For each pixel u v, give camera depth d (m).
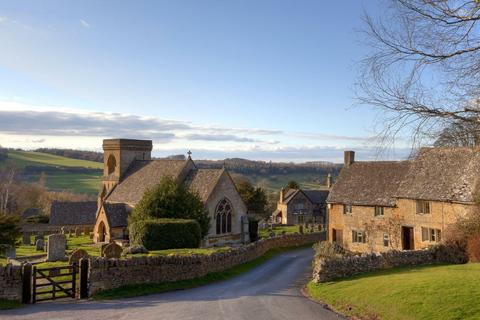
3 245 39.00
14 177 119.50
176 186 46.69
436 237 37.12
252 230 58.16
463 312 14.23
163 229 39.91
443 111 11.36
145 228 39.44
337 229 48.41
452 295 15.97
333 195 49.34
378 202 43.16
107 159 70.50
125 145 67.88
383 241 42.47
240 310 17.83
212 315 16.83
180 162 60.03
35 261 34.22
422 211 38.94
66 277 24.34
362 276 23.00
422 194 38.44
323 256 34.12
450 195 35.50
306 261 40.69
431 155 42.00
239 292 23.03
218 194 51.91
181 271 25.62
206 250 37.31
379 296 17.56
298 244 56.47
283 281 27.80
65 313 17.00
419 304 15.60
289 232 73.12
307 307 18.33
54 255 32.91
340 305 18.03
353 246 45.97
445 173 38.44
